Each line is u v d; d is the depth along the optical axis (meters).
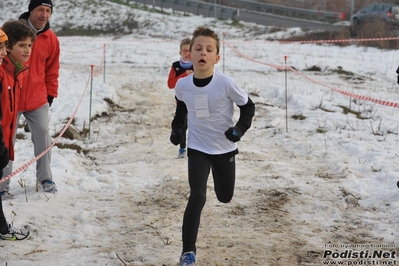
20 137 13.97
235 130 6.78
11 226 7.99
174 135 7.27
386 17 38.88
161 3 55.19
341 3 53.31
